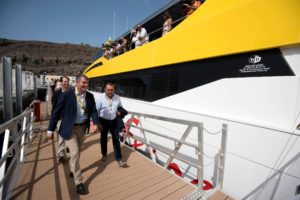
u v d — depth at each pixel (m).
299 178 2.15
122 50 8.06
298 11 2.21
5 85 4.83
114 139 3.76
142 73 5.20
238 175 2.72
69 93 2.76
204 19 3.43
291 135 2.22
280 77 2.38
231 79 2.91
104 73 8.16
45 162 3.89
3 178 2.36
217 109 3.09
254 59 2.66
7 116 4.84
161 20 6.58
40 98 19.62
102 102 3.62
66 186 2.99
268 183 2.40
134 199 2.74
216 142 3.05
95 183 3.13
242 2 2.82
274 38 2.38
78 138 2.94
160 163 4.36
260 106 2.56
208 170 3.20
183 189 3.03
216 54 3.08
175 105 3.93
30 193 2.77
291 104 2.28
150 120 4.66
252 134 2.59
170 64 4.11
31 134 5.45
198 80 3.45
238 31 2.81
